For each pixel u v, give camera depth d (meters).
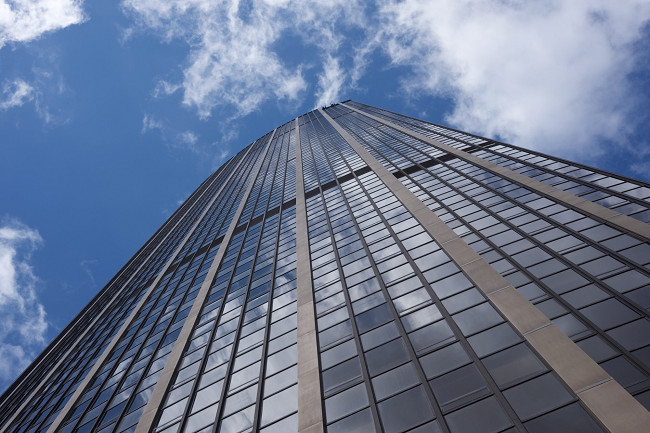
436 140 51.09
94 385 30.45
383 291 21.02
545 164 32.56
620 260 17.14
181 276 42.88
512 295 16.56
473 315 16.47
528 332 14.27
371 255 25.59
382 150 53.59
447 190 32.34
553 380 12.33
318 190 45.62
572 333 13.93
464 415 12.55
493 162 36.47
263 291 28.47
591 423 10.71
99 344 39.53
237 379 20.66
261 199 53.78
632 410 10.40
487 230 23.48
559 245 19.73
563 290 16.23
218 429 17.88
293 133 102.25
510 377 13.05
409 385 14.68
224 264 38.19
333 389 16.33
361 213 33.53
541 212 23.97
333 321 20.69
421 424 12.99
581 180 27.50
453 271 20.12
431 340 16.23
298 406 16.17
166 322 33.50
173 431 19.38
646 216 20.45
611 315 14.12
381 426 13.66
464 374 13.97
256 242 39.31
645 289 14.84
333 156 60.00
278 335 22.36
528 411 11.73
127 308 45.16
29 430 30.58
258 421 17.00
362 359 16.98
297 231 35.97
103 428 23.39
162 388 23.22
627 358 12.23
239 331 25.12
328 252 29.03
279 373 19.25
